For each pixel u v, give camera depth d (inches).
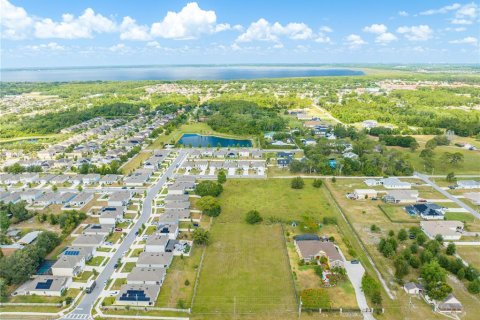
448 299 3801.7
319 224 5669.3
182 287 4141.2
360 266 4539.9
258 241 5157.5
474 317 3671.3
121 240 5211.6
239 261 4658.0
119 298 3897.6
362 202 6555.1
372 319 3646.7
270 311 3762.3
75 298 3978.8
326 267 4424.2
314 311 3754.9
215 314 3715.6
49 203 6579.7
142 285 4057.6
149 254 4645.7
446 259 4475.9
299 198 6737.2
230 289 4099.4
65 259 4471.0
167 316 3693.4
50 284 4074.8
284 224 5674.2
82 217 5880.9
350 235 5349.4
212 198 6077.8
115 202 6348.4
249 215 5723.4
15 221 5866.1
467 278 4259.4
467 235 5329.7
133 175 7795.3
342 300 3897.6
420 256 4613.7
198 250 4940.9
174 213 5856.3
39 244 4825.3
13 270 4138.8
